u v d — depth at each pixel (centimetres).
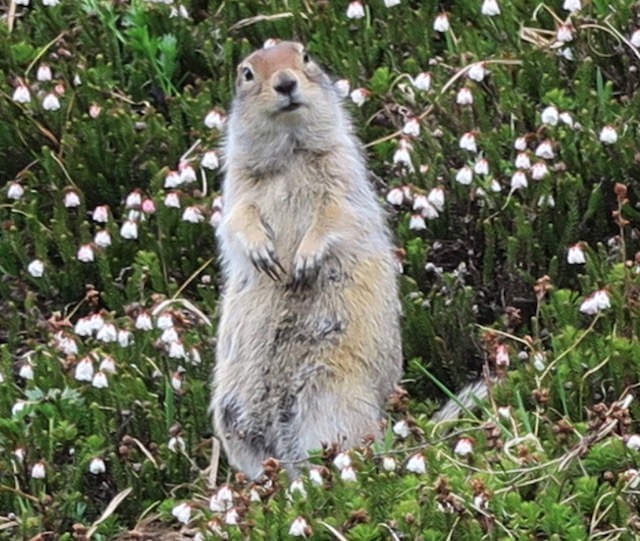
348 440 1148
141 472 1166
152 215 1377
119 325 1259
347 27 1511
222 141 1369
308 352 1161
